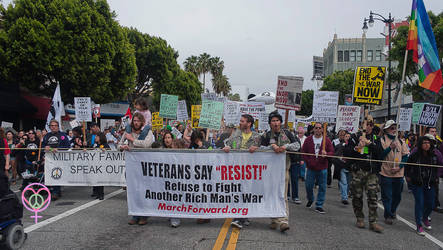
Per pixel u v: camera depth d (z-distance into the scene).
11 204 4.32
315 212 6.99
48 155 7.60
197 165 5.48
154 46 33.62
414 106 11.94
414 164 5.72
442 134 20.25
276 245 4.64
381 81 7.45
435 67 6.90
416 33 6.64
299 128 10.87
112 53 20.61
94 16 19.75
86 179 7.61
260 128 13.48
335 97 7.98
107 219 5.95
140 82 35.62
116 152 7.59
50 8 18.19
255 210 5.40
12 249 4.26
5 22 17.92
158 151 5.56
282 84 6.83
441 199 8.81
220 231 5.28
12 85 19.03
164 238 4.89
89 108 10.16
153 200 5.59
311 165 7.11
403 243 5.01
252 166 5.42
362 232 5.53
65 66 18.53
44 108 22.45
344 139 9.33
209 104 10.02
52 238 4.84
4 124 14.16
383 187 6.20
